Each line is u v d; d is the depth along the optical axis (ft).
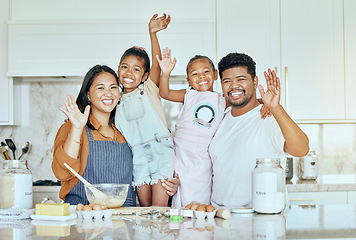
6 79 11.11
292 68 11.18
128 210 5.31
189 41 10.97
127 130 6.82
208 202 7.05
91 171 6.31
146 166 6.86
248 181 6.40
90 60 10.92
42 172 12.23
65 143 5.89
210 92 7.22
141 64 7.24
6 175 5.29
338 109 11.19
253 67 6.78
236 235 3.86
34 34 10.96
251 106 6.77
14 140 12.27
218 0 11.17
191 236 3.81
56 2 11.16
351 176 12.37
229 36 11.16
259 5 11.19
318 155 12.41
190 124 7.11
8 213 4.84
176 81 12.12
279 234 3.94
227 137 6.74
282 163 6.51
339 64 11.23
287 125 5.55
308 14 11.24
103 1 11.16
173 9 11.19
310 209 5.71
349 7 11.27
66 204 4.87
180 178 7.06
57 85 12.32
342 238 3.97
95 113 6.61
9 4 11.18
